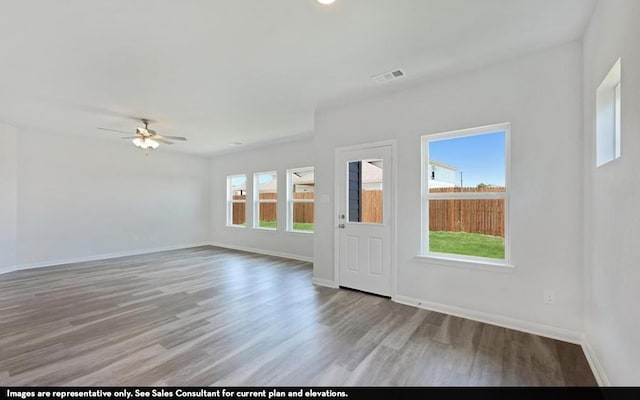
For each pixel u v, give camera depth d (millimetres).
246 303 3488
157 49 2545
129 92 3502
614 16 1714
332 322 2932
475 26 2248
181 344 2482
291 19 2141
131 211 6648
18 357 2270
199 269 5281
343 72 3010
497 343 2486
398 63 2826
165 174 7277
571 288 2500
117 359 2246
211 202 8242
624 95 1573
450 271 3133
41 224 5391
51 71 2932
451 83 3121
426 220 3385
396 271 3525
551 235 2590
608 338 1841
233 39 2402
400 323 2896
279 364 2186
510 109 2775
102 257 6184
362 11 2053
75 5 1961
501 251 2938
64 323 2904
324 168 4234
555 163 2570
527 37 2410
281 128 5191
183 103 3889
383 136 3637
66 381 1979
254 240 7141
